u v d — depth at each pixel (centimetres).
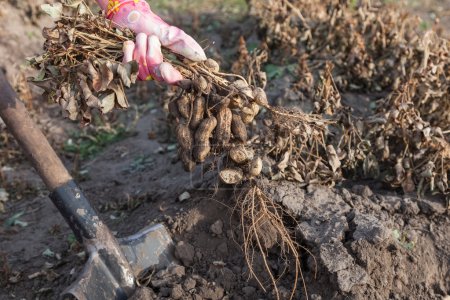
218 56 125
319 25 113
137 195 96
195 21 157
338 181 84
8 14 142
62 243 93
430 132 84
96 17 68
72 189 73
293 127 78
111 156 114
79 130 123
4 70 135
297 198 79
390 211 81
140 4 69
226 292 75
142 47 67
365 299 70
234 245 78
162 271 75
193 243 78
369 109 101
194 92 69
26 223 99
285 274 75
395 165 84
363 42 107
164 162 106
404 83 92
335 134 87
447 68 95
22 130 71
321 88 89
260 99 70
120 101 67
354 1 124
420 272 76
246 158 71
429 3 181
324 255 72
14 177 111
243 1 177
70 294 75
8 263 89
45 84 69
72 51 67
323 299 72
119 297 72
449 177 85
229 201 80
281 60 113
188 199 84
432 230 80
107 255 72
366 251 73
